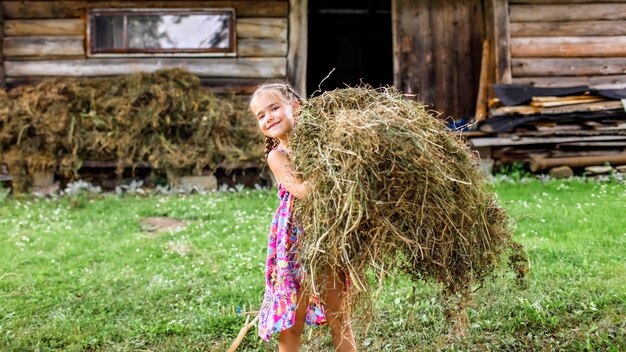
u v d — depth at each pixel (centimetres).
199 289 397
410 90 914
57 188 748
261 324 256
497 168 815
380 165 225
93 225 589
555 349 287
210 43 872
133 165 747
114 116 763
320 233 225
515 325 311
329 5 1450
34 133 745
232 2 868
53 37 862
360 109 248
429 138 238
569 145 782
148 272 439
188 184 756
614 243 443
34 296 389
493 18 873
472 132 812
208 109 777
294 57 868
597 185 689
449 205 231
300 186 233
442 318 326
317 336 316
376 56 1540
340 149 221
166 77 805
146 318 348
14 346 307
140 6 865
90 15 861
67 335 323
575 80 879
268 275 258
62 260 476
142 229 574
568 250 427
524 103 804
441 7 920
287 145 255
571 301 332
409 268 243
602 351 280
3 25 857
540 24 876
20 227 583
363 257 226
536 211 554
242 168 762
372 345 305
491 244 256
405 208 225
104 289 402
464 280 247
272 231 257
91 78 862
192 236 539
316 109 252
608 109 778
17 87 827
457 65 921
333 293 250
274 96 258
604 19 879
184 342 314
